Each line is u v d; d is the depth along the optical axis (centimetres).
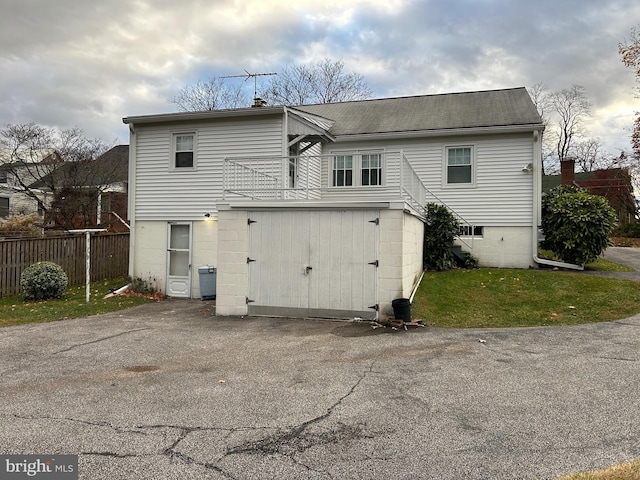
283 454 319
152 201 1294
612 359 548
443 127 1416
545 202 1384
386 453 319
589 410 391
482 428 358
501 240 1384
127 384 480
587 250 1267
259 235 898
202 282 1197
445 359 565
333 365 546
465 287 1058
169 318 893
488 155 1395
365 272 836
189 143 1273
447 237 1302
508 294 988
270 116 1199
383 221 829
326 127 1509
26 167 2433
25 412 400
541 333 702
